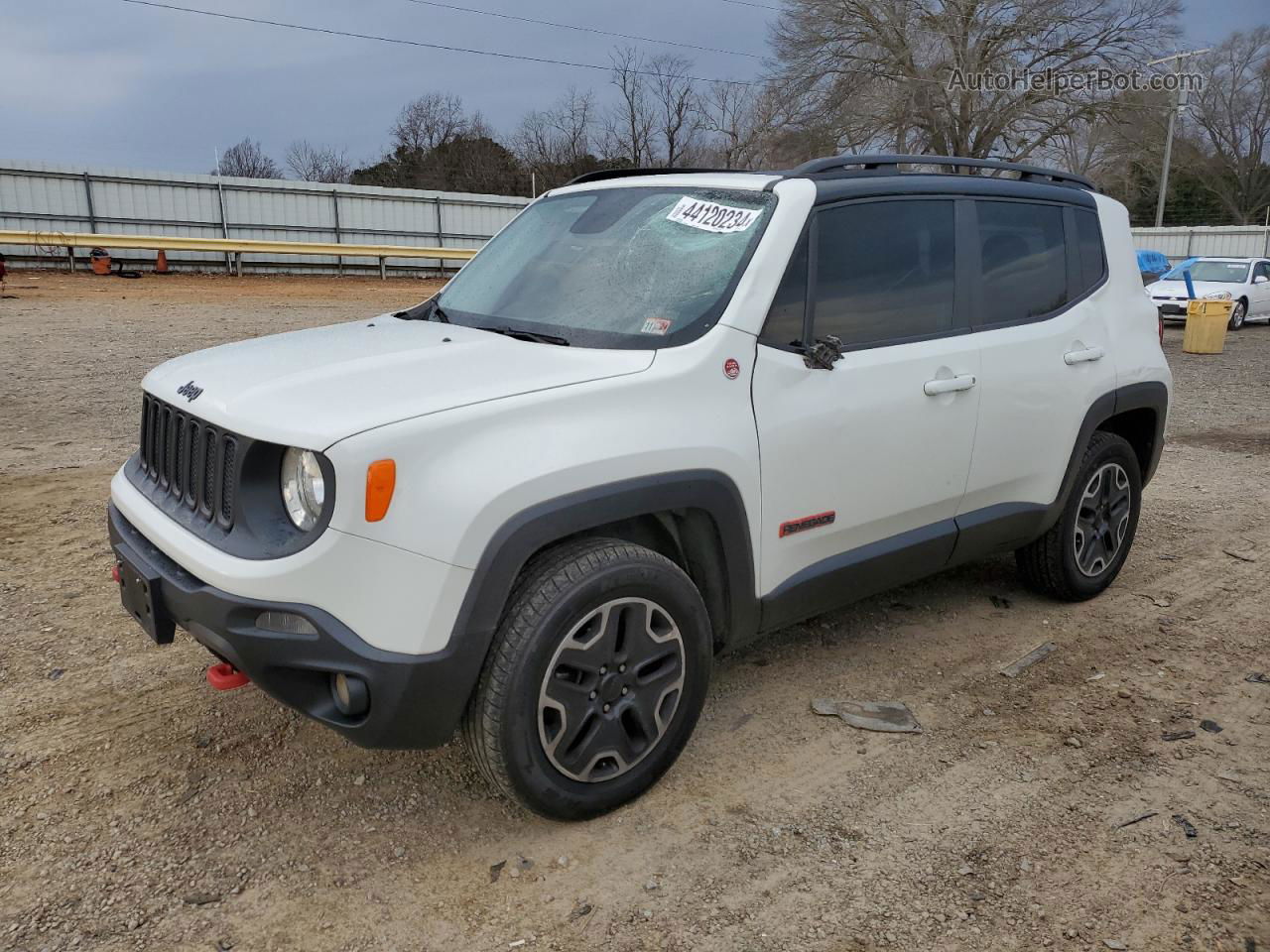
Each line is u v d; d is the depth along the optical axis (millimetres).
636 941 2488
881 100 37125
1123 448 4625
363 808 3010
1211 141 61438
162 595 2826
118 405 9000
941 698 3775
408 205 31953
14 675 3785
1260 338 18984
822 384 3334
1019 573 4734
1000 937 2516
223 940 2469
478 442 2615
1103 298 4520
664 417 2926
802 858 2816
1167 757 3381
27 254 24953
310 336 3561
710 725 3547
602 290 3443
